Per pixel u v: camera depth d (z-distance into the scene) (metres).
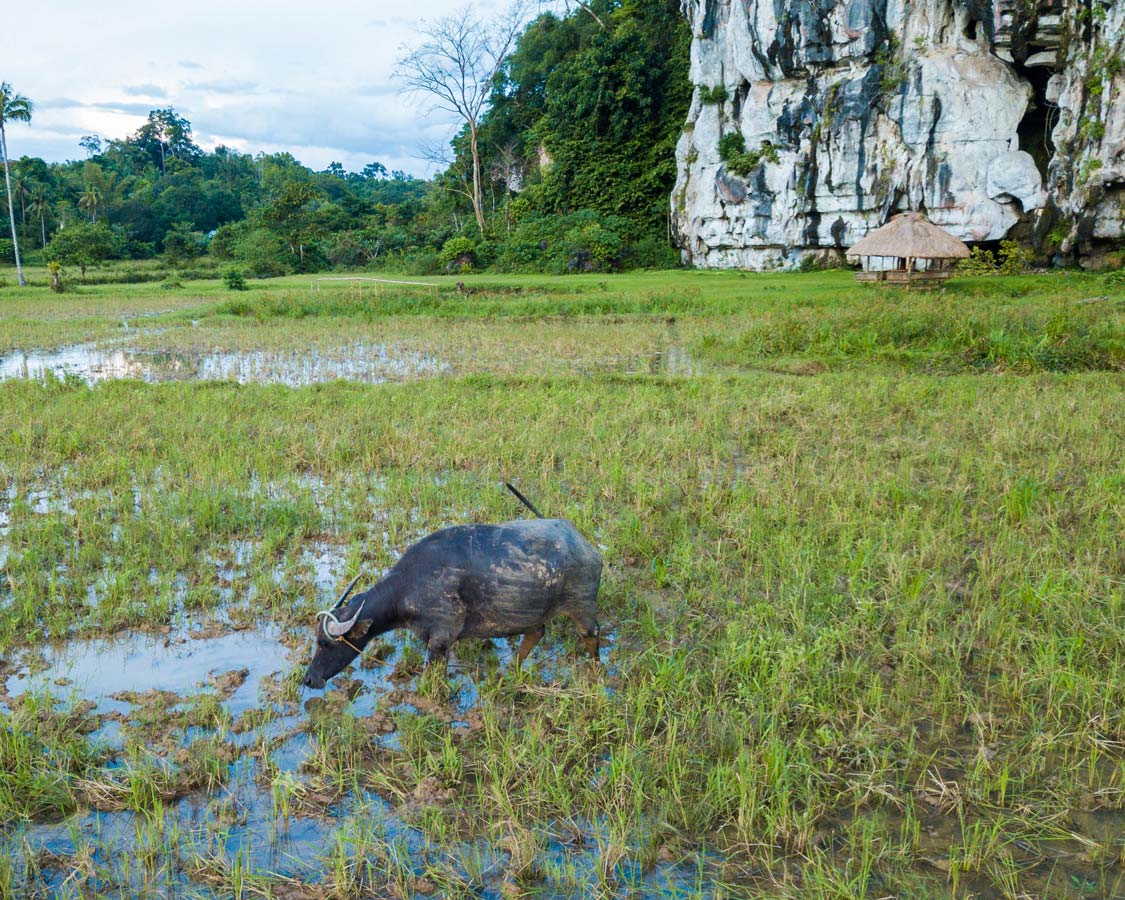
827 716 4.53
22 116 42.72
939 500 7.72
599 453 9.23
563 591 4.90
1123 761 4.13
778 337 16.02
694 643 5.43
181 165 111.12
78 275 50.59
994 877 3.52
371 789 4.16
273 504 7.66
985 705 4.70
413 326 21.36
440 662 4.93
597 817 3.94
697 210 39.91
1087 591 5.79
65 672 5.15
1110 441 9.38
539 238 45.06
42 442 9.91
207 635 5.59
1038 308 17.44
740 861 3.70
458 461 9.12
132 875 3.62
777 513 7.32
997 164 30.34
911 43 31.75
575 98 45.53
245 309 24.64
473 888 3.56
